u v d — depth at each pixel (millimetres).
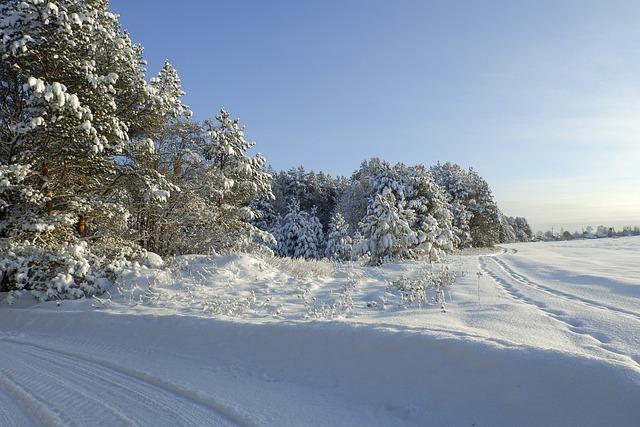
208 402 4785
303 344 6082
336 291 12492
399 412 4379
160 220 18062
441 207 45969
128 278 12328
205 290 11445
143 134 17031
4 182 10805
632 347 5711
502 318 7504
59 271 11938
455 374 4570
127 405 4781
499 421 3900
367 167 69812
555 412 3740
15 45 10781
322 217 71812
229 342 6777
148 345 7359
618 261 24438
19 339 8344
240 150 22000
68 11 12109
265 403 4695
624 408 3523
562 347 5523
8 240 11648
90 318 8953
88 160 13141
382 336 5512
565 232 143250
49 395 5133
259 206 52719
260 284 12414
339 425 4141
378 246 25547
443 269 17016
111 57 13867
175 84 18266
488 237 71250
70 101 10977
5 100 12930
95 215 14086
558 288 12656
